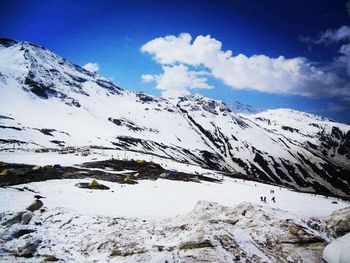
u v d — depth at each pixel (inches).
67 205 1397.6
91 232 669.9
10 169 2332.7
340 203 2632.9
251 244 597.0
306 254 587.5
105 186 2054.6
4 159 2874.0
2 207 1107.9
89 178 2345.0
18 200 1291.8
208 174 3927.2
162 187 2380.7
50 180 2079.2
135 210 1448.1
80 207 1387.8
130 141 7298.2
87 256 553.0
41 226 710.5
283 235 648.4
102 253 560.1
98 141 6200.8
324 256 563.8
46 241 580.7
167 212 1460.4
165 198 1898.4
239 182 3718.0
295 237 639.1
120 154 4436.5
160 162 4320.9
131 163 3474.4
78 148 4635.8
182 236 649.0
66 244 602.2
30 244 534.9
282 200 2442.2
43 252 534.0
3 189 1512.1
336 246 551.5
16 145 4104.3
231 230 630.5
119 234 646.5
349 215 796.0
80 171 2615.7
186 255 525.3
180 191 2292.1
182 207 1630.2
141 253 543.2
